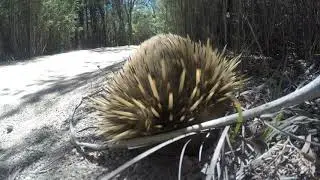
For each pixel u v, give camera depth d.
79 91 0.70
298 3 0.60
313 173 0.39
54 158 0.52
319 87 0.41
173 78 0.45
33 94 0.75
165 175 0.44
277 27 0.61
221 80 0.47
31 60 1.27
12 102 0.72
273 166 0.41
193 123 0.44
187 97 0.44
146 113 0.44
